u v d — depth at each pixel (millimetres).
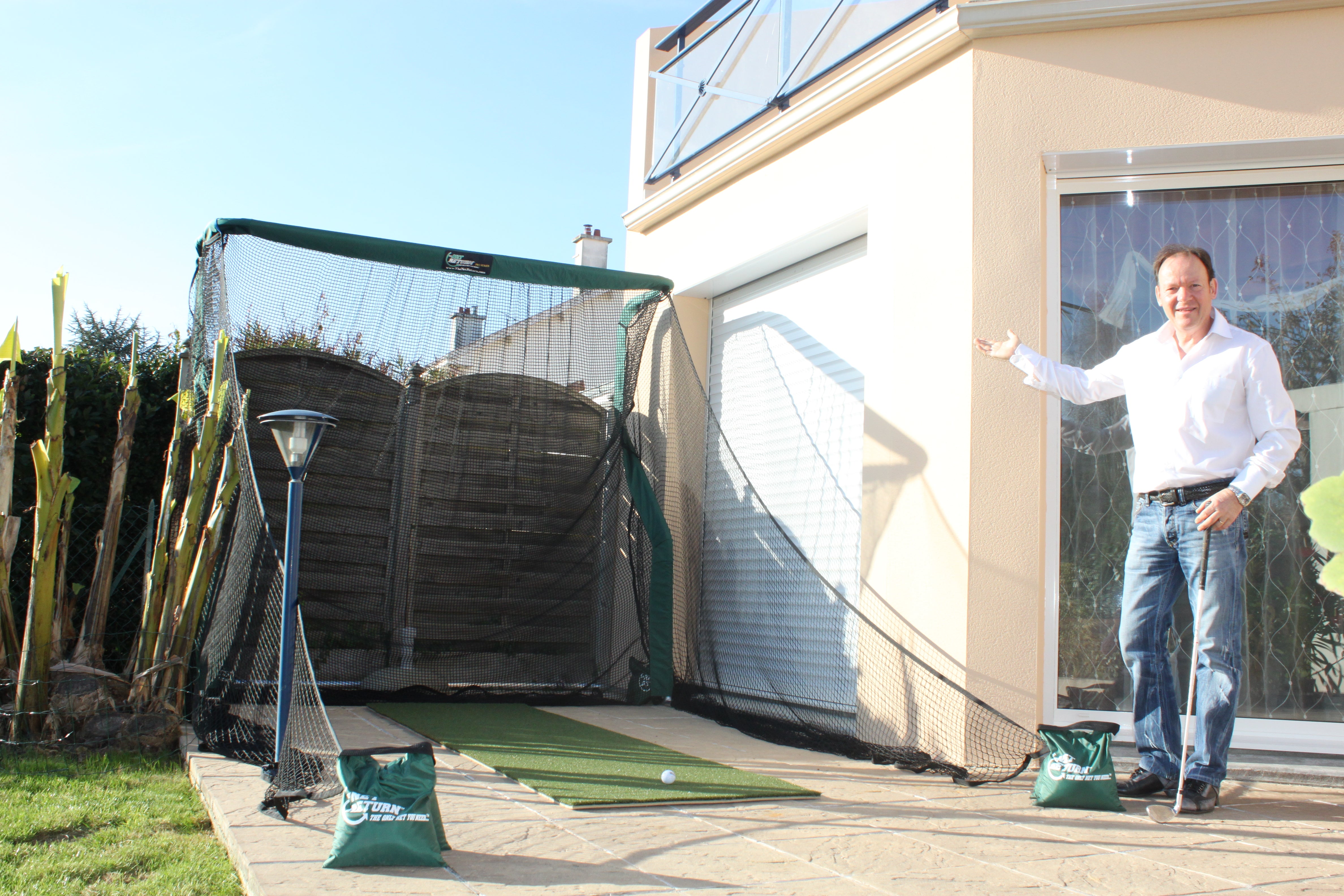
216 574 4441
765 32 5992
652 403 6668
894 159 4797
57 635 4250
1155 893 2307
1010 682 3984
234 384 4344
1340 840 2871
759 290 6465
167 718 4203
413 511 6039
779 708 5316
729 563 6414
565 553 6406
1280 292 4051
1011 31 4297
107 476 5801
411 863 2354
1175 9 4035
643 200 7398
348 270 5840
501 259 6113
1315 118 3875
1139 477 3396
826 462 5652
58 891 2297
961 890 2305
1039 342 4129
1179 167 4160
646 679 6289
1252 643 3924
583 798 3174
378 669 5863
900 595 4426
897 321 4617
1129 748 3959
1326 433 3939
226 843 2732
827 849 2670
